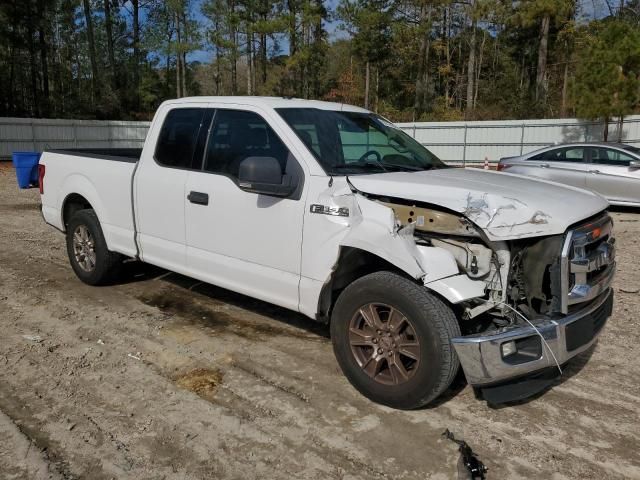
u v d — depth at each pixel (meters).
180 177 4.73
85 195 5.73
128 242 5.34
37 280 6.25
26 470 2.97
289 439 3.29
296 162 3.98
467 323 3.57
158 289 5.96
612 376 4.16
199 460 3.08
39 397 3.72
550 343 3.22
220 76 52.91
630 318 5.32
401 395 3.47
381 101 47.41
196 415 3.53
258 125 4.29
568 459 3.16
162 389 3.85
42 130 29.69
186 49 48.19
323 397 3.77
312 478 2.95
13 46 39.44
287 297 4.08
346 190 3.70
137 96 49.69
